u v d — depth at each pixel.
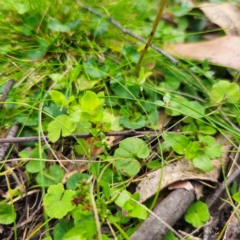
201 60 0.23
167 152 0.19
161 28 0.26
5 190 0.17
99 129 0.18
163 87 0.22
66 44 0.23
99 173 0.18
